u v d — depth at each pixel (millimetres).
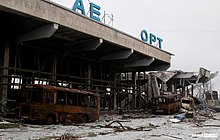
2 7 19594
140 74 54875
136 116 34906
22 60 37000
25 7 21078
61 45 31422
